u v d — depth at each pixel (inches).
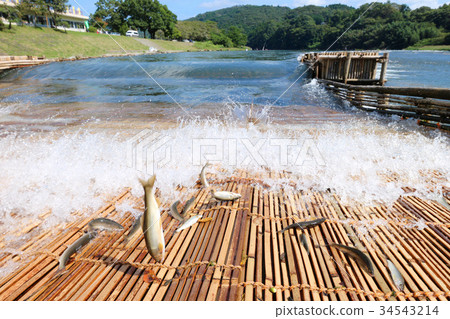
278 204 113.7
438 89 236.5
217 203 113.3
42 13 1497.3
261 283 71.6
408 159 155.0
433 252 84.3
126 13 2315.5
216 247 84.8
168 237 90.9
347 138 191.6
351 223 99.7
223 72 756.0
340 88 424.2
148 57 1424.7
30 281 72.6
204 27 3722.9
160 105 357.4
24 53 1175.6
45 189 124.4
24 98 418.0
